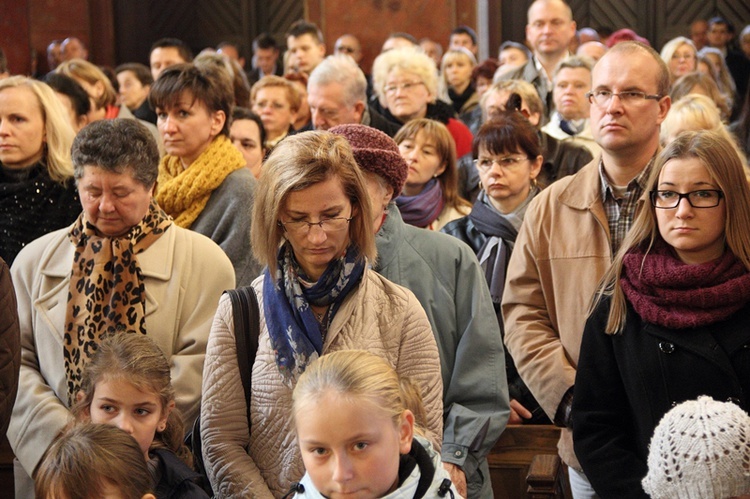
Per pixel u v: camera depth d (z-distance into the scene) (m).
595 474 2.88
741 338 2.77
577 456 2.97
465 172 5.60
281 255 2.63
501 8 13.88
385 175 2.91
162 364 2.88
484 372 3.19
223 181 4.12
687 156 2.88
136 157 3.22
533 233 3.66
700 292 2.80
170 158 4.30
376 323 2.66
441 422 2.70
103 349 2.87
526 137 4.49
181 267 3.35
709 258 2.91
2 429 2.96
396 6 14.07
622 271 3.01
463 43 11.86
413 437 2.33
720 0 13.97
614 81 3.50
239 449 2.65
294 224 2.52
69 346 3.23
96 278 3.24
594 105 3.58
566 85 6.07
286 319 2.59
